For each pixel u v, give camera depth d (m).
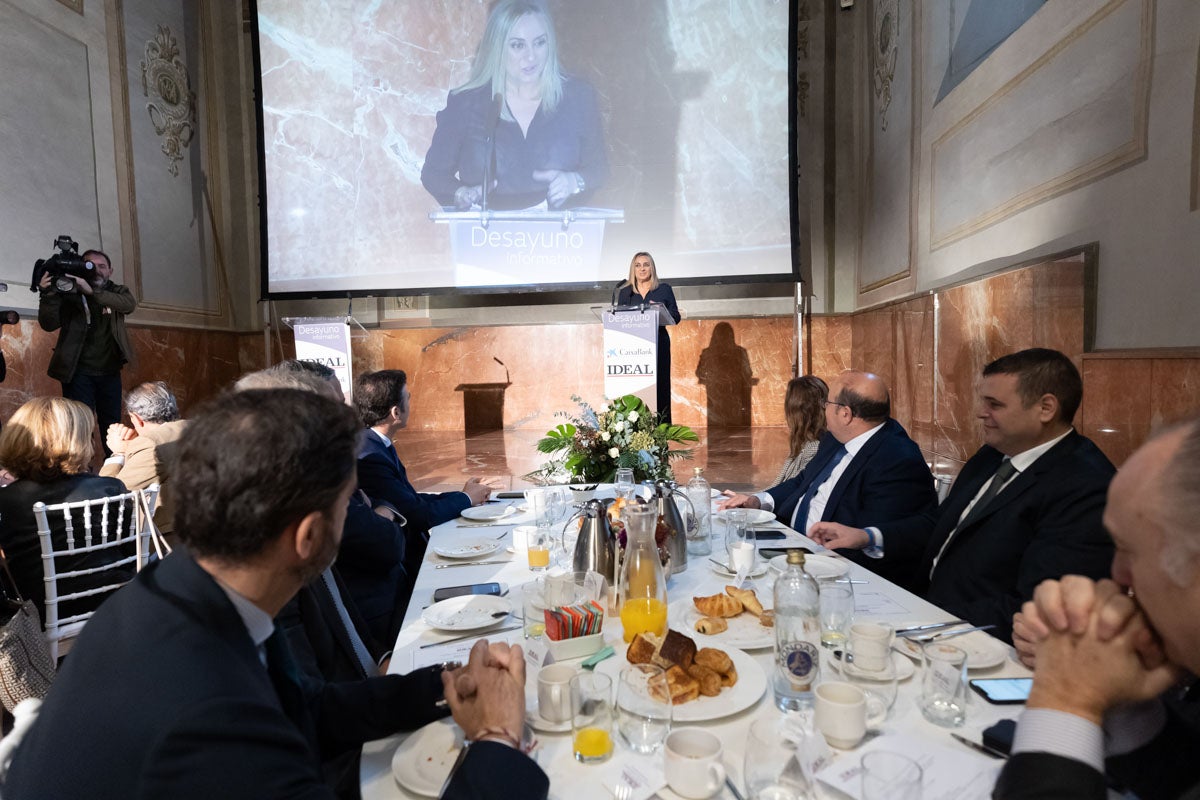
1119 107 3.37
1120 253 3.37
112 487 2.42
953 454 5.38
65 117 6.12
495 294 8.43
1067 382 1.73
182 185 7.80
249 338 8.69
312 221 7.98
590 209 7.79
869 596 1.57
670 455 2.66
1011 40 4.46
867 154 7.59
